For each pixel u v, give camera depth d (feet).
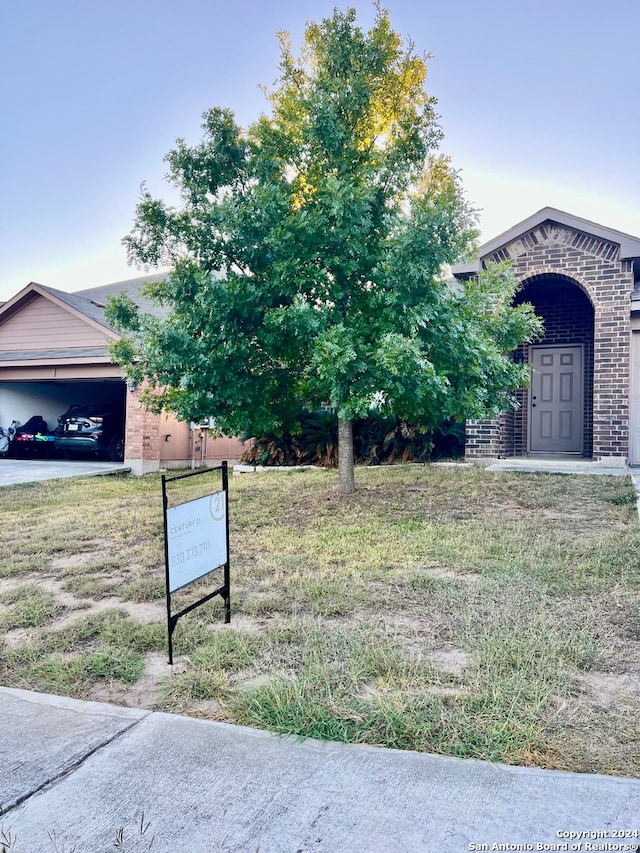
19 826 6.87
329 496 26.55
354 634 11.87
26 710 9.64
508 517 21.90
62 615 13.99
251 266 23.52
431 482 29.09
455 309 23.41
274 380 25.77
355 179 23.40
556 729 8.51
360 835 6.57
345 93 24.00
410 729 8.54
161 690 10.27
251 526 21.97
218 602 14.24
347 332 21.91
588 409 39.52
